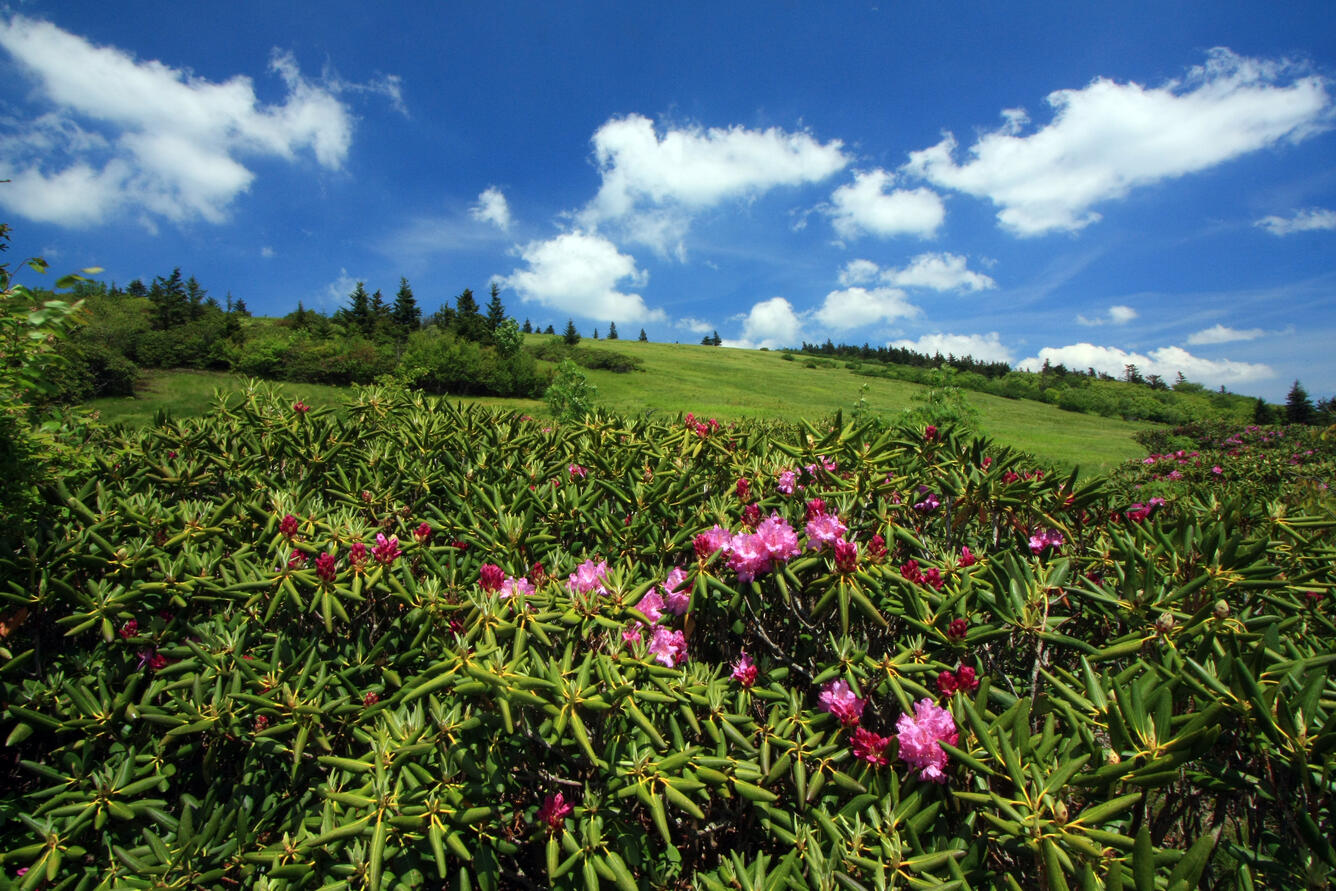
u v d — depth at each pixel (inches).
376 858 56.9
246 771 79.1
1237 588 74.4
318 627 93.1
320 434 145.7
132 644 87.7
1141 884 43.3
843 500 99.6
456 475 132.5
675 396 1898.4
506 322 2022.6
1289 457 459.8
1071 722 57.9
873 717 79.8
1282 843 58.3
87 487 104.2
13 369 115.3
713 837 77.9
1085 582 85.9
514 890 78.2
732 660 94.8
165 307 2293.3
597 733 69.5
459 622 77.9
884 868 56.6
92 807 70.6
